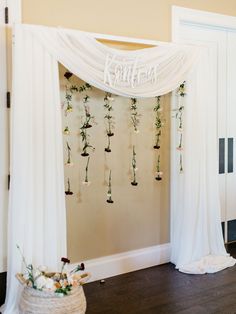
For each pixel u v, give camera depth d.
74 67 2.58
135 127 3.21
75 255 3.01
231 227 4.01
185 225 3.26
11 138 2.45
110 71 2.73
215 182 3.40
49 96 2.51
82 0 2.84
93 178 3.04
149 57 2.90
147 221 3.35
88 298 2.78
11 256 2.47
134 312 2.58
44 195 2.53
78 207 2.99
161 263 3.41
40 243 2.53
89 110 2.97
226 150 3.89
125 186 3.21
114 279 3.11
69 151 2.91
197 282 3.04
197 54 3.17
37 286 2.12
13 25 2.47
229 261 3.39
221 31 3.69
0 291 2.61
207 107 3.30
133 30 3.10
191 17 3.38
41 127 2.50
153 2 3.18
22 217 2.45
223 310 2.60
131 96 2.85
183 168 3.28
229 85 3.83
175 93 3.29
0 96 2.55
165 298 2.78
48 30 2.48
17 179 2.43
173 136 3.35
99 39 2.85
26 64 2.43
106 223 3.14
